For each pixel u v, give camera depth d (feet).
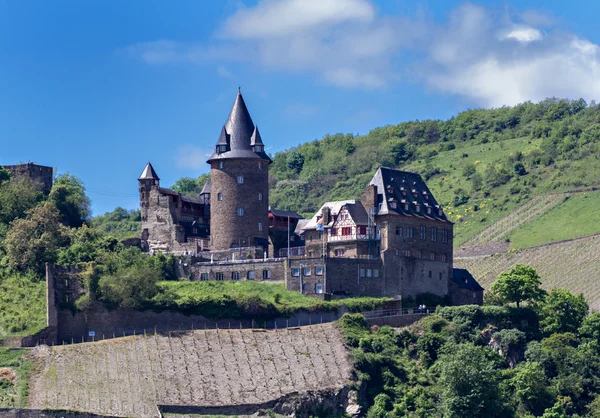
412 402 597.52
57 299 632.79
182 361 602.85
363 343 629.92
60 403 561.02
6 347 603.67
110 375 586.45
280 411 580.30
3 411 550.77
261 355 614.75
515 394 609.42
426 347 638.12
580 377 627.87
